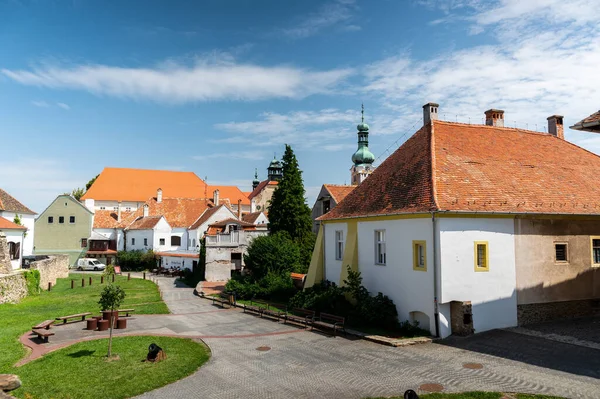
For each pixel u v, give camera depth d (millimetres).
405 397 9602
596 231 20297
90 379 12945
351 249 22922
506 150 22688
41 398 11570
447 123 23672
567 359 13562
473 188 18766
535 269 18766
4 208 44125
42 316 23031
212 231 49469
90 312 23047
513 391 11156
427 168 19859
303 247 35188
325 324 19000
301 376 13055
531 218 18828
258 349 16250
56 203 64500
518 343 15609
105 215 69812
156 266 56969
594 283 20062
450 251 17141
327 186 40094
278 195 36844
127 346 16578
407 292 18719
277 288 28578
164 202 67562
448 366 13469
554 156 23562
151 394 11836
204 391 12008
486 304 17594
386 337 17188
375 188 23234
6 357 15328
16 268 40312
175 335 18625
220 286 35375
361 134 68500
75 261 63625
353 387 12000
